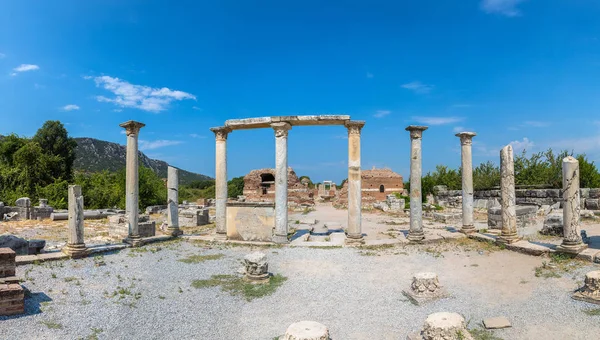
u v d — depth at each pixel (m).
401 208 39.00
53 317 8.69
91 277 11.97
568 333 7.73
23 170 42.00
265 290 11.05
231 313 9.33
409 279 12.07
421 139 18.05
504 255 14.73
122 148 144.25
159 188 46.16
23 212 30.50
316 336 6.48
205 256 15.38
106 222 27.77
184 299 10.28
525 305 9.39
